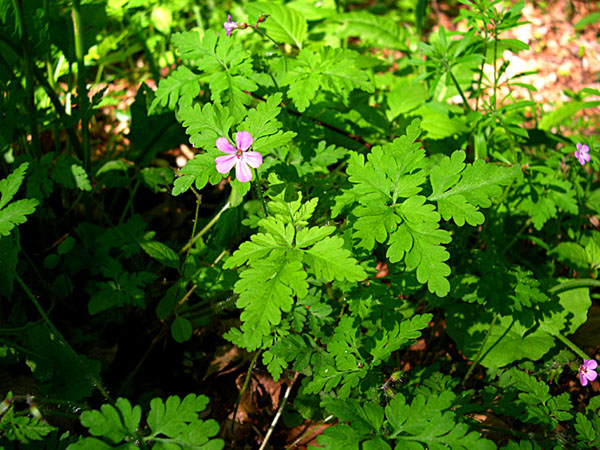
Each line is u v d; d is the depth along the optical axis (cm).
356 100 32
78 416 20
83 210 31
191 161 20
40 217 28
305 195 25
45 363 22
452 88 34
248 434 25
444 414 18
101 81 41
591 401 21
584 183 33
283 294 18
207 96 32
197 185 20
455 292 25
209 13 45
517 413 21
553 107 45
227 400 26
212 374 26
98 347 26
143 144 32
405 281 23
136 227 28
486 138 30
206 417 25
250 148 21
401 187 20
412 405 18
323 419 24
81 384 22
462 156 20
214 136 21
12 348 23
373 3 54
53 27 30
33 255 28
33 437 18
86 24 32
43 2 27
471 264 28
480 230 29
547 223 31
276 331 22
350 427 18
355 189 21
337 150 26
